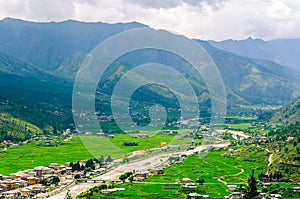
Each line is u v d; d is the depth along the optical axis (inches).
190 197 7303.2
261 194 7352.4
